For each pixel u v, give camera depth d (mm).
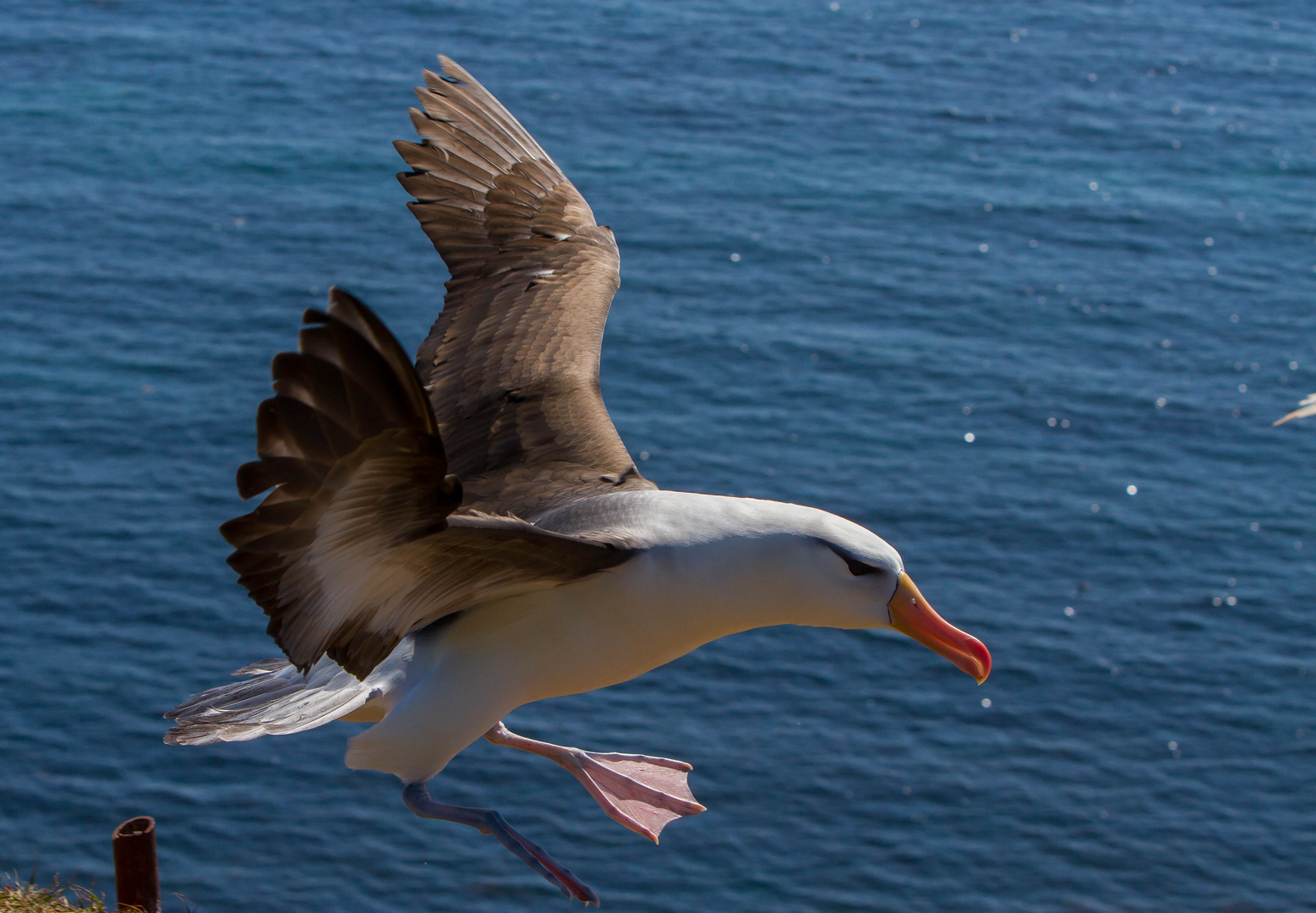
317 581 4270
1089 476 30375
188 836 20656
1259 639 25922
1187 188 44594
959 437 31422
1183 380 34188
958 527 28641
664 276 37188
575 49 52719
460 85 6773
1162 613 26547
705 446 30531
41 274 35188
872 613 5320
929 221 41500
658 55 52812
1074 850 21391
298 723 4934
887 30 57000
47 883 19578
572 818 21328
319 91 47500
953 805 22094
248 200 39594
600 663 5160
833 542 5254
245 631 24562
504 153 6766
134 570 25734
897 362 34094
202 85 47500
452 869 20359
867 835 21484
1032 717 24062
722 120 47438
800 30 56406
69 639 24203
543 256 6621
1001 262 39375
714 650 25000
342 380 3686
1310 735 23750
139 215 38438
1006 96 51125
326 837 20828
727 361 33500
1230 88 52594
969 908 20391
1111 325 36531
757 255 38625
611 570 4996
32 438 29078
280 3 55781
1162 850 21484
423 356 6430
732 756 22781
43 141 42562
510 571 4719
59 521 26781
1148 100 51312
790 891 20469
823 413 31953
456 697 5035
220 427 29688
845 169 44688
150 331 33031
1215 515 29281
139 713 22750
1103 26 58531
